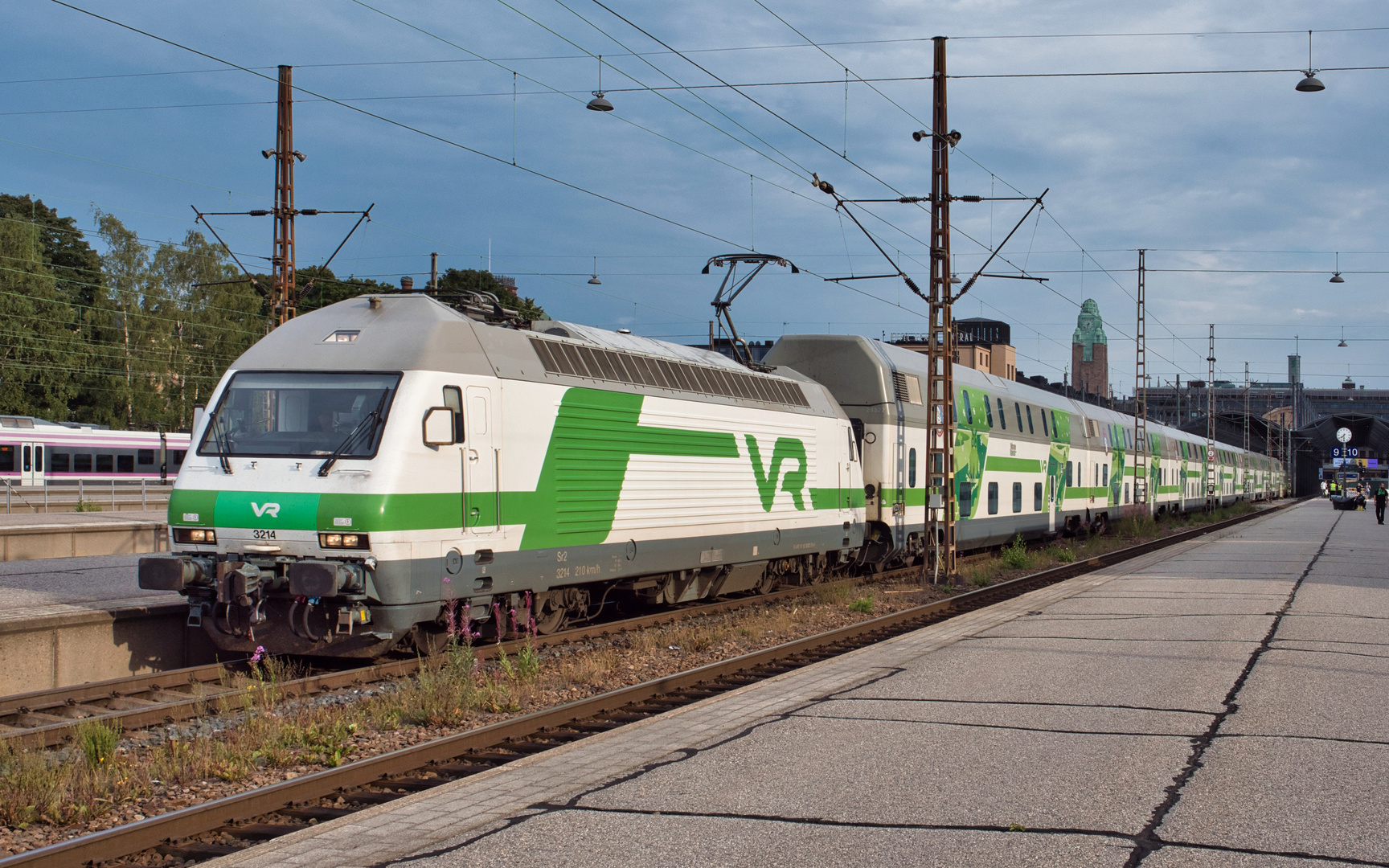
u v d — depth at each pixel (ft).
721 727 28.91
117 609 39.52
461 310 42.39
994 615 52.60
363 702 32.04
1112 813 21.36
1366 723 28.73
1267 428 333.83
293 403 37.63
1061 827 20.56
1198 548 99.86
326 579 34.37
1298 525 150.30
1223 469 212.84
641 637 44.98
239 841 20.70
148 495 133.49
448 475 37.47
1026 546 96.12
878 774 24.26
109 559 65.31
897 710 30.91
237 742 26.96
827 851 19.30
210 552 37.24
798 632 48.88
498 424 39.65
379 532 35.04
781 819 21.11
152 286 200.54
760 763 25.25
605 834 20.22
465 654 35.40
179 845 20.38
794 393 62.13
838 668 38.11
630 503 46.98
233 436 37.81
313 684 35.04
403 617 35.81
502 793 22.98
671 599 52.95
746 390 56.95
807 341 74.08
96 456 144.15
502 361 40.37
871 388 72.02
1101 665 37.76
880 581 71.56
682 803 22.16
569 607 46.68
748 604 58.59
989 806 21.86
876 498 71.46
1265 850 19.29
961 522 81.05
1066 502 106.42
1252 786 23.15
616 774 24.39
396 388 36.76
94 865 19.20
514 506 40.37
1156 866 18.51
